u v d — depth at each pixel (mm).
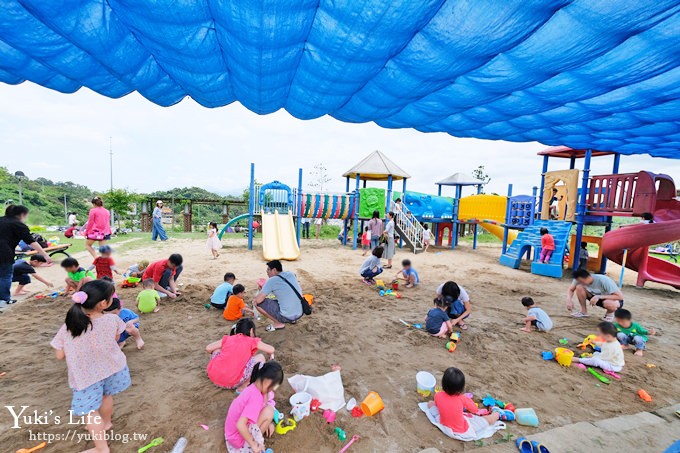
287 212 14141
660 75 3682
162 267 6227
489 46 2947
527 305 5316
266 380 2426
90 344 2383
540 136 6457
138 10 2771
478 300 7043
